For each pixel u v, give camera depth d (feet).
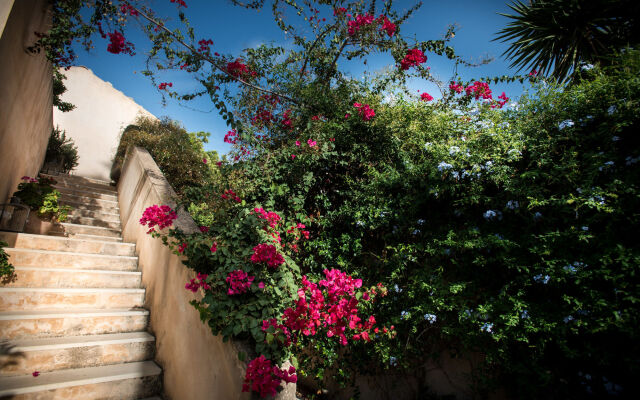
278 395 5.24
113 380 7.15
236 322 5.83
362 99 11.37
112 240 14.51
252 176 10.19
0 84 8.44
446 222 8.45
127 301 10.09
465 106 10.52
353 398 9.60
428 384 8.71
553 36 13.14
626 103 6.14
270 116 12.05
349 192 10.20
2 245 8.76
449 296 7.71
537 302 6.70
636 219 5.70
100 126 40.09
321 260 10.30
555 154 7.20
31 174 16.42
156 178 13.33
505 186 7.31
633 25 11.35
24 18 8.52
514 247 7.13
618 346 5.61
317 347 9.18
